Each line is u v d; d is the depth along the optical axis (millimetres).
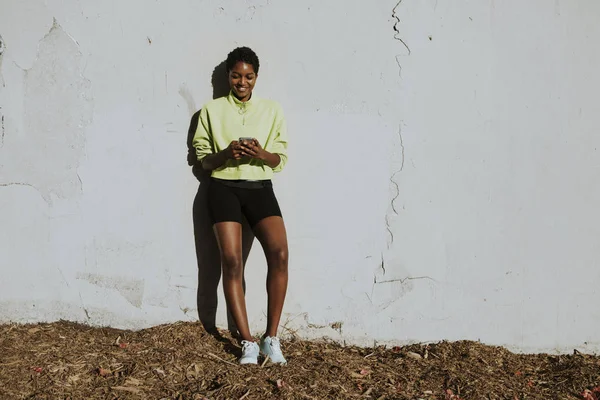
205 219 4395
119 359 3873
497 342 4527
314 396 3588
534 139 4422
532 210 4457
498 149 4422
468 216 4453
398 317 4496
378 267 4465
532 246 4477
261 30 4309
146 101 4312
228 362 3943
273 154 4027
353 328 4492
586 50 4383
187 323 4406
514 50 4371
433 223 4449
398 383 3879
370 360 4254
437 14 4344
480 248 4473
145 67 4297
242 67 4027
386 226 4441
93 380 3633
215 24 4297
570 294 4508
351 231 4438
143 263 4398
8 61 4270
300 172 4387
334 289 4465
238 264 4027
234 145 3828
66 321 4406
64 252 4383
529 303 4508
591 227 4480
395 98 4371
